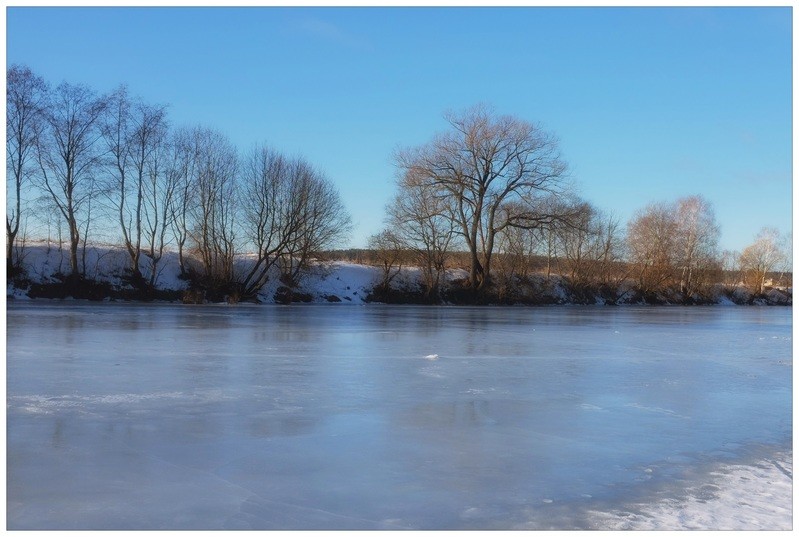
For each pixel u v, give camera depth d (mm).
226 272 52531
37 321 27609
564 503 6578
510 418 10242
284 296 54812
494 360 17250
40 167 47281
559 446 8664
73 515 6047
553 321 36875
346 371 14727
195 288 53031
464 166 59156
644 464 7918
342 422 9742
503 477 7344
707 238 74438
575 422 10055
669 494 6879
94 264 52219
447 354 18469
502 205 62000
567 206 60531
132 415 9867
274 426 9414
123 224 51219
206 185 51688
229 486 6875
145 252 55719
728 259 85188
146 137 50906
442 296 62375
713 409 11211
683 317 45156
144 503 6359
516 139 58969
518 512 6324
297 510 6285
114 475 7125
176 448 8172
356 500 6562
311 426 9469
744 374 15469
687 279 76250
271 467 7527
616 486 7113
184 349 18266
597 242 70375
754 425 10016
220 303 51469
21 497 6457
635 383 13875
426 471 7504
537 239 64812
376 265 62750
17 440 8383
